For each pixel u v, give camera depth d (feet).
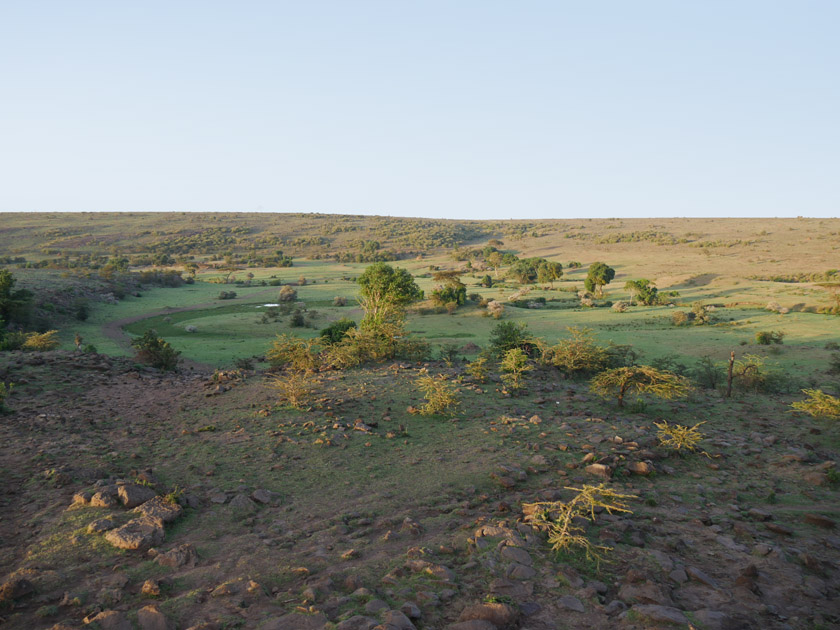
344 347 94.94
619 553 25.32
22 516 30.66
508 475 38.24
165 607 20.44
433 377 78.13
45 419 54.60
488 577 22.75
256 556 25.75
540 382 80.79
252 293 378.53
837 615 20.06
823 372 115.44
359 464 42.39
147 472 39.17
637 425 56.24
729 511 32.19
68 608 20.77
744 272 433.89
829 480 38.22
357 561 25.07
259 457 43.83
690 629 18.39
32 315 216.54
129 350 177.37
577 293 363.56
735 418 63.31
